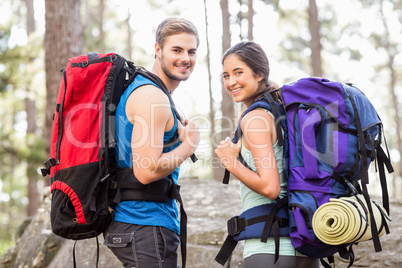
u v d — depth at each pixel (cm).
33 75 1467
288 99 246
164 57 270
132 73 263
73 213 246
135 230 248
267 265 242
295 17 2794
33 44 1454
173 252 258
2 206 2978
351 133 245
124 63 260
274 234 239
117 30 3095
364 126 249
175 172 271
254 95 267
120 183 250
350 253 246
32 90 1509
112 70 251
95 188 243
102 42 2067
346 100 248
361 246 408
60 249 509
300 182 237
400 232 417
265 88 268
